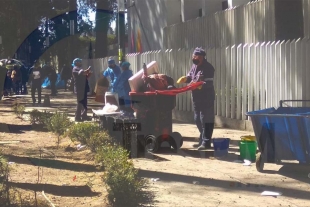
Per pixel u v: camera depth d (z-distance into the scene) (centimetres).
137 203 620
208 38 1570
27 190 696
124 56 1977
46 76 2605
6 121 1491
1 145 1062
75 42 3328
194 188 719
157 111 966
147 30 2317
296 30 1178
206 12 1894
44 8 3275
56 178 773
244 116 1253
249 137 907
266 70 1177
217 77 1353
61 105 2148
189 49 1455
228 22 1441
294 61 1095
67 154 971
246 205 638
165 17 2084
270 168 841
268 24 1248
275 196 678
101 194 676
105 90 1320
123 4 2294
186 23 1742
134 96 970
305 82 1070
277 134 785
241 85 1264
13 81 2683
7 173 639
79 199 657
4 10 3198
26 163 881
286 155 787
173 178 775
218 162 898
